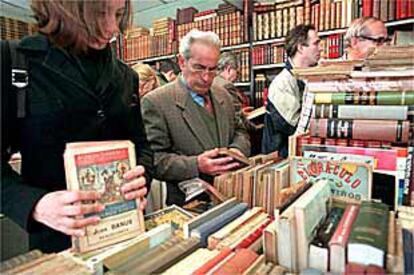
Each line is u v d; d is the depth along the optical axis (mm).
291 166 853
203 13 3436
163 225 726
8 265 577
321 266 565
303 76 951
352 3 2539
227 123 1652
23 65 784
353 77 876
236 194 905
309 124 944
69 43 778
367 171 773
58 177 835
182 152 1514
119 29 809
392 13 2340
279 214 607
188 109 1534
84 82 856
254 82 3199
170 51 3494
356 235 542
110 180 702
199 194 1000
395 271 501
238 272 575
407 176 793
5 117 769
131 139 1019
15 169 807
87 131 871
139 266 590
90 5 721
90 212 661
